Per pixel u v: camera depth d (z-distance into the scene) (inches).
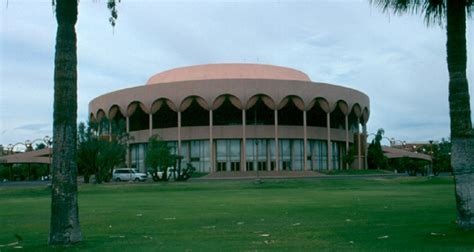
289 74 3747.5
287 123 3528.5
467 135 523.5
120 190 1758.1
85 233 581.6
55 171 490.3
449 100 534.0
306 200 1120.8
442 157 3344.0
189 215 789.2
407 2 555.5
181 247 465.7
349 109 3548.2
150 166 2529.5
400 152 3892.7
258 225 635.5
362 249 437.7
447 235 498.9
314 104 3380.9
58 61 496.7
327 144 3540.8
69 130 493.0
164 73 3875.5
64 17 499.8
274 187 1845.5
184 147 3420.3
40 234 593.9
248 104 3257.9
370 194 1325.0
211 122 3287.4
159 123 3597.4
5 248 485.7
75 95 500.1
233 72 3614.7
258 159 3358.8
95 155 2396.7
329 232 555.2
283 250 439.8
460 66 528.7
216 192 1596.9
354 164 3720.5
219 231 581.9
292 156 3417.8
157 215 799.1
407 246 446.3
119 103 3503.9
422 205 903.7
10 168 3715.6
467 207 518.0
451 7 534.9
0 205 1131.3
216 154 3358.8
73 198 494.0
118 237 542.6
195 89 3260.3
